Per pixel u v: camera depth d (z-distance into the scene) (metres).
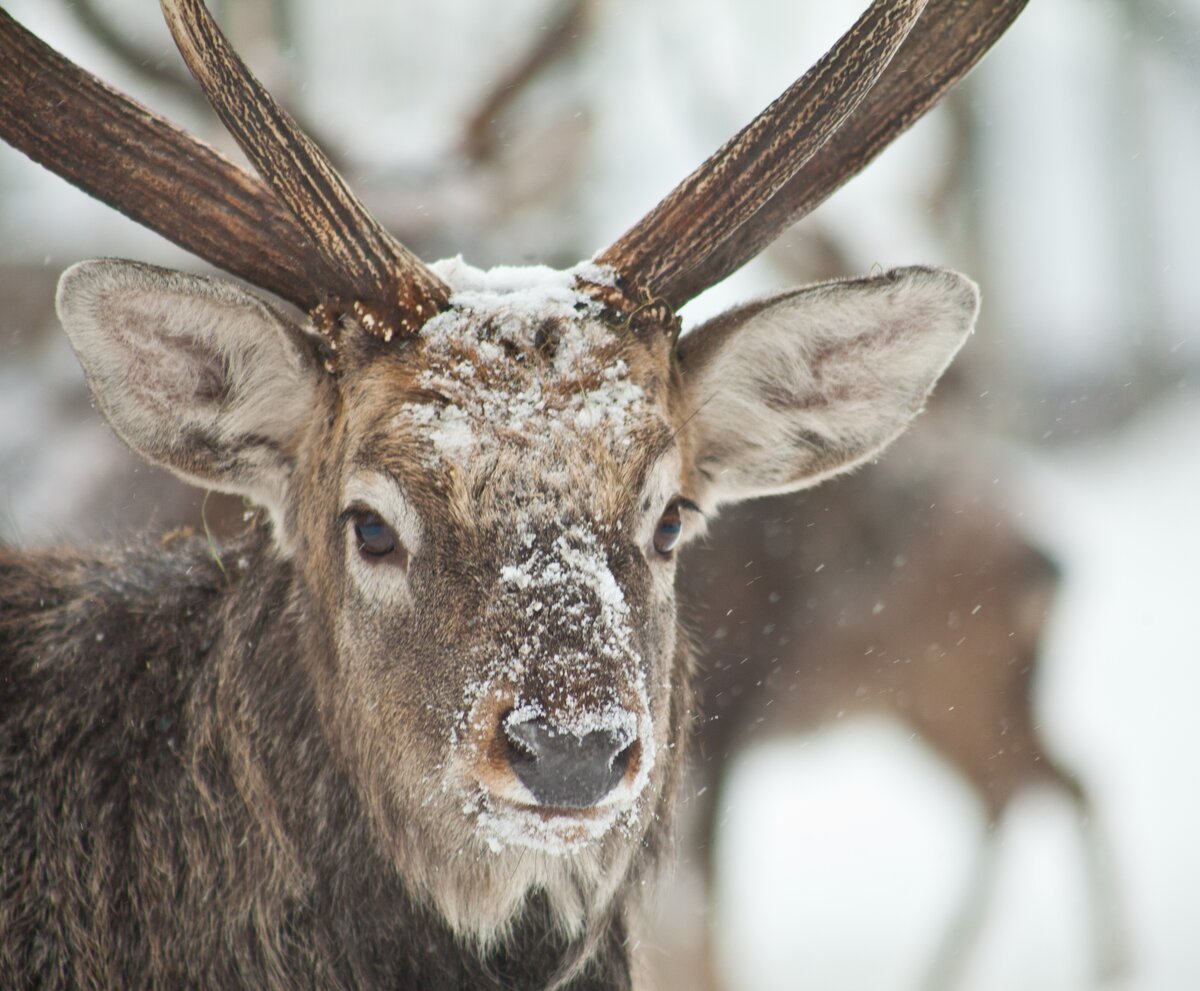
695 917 14.48
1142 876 16.58
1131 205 36.19
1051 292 35.94
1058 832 16.88
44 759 6.75
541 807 5.84
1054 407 33.09
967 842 16.69
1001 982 14.87
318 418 6.80
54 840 6.63
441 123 18.86
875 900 16.22
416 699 6.17
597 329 6.52
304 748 6.70
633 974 7.27
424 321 6.50
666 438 6.48
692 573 14.59
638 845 6.91
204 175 7.03
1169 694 21.45
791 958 15.19
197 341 6.79
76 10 17.44
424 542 6.20
